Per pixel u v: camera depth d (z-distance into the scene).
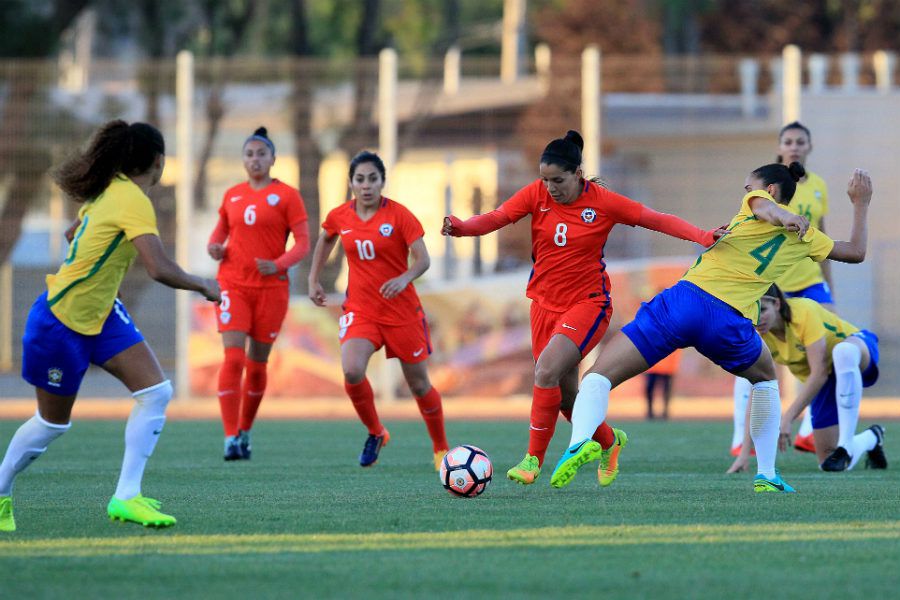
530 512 21.23
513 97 77.06
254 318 33.66
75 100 60.53
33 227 73.94
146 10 88.94
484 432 43.69
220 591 14.69
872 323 60.12
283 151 62.69
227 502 22.97
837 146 65.56
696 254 61.19
